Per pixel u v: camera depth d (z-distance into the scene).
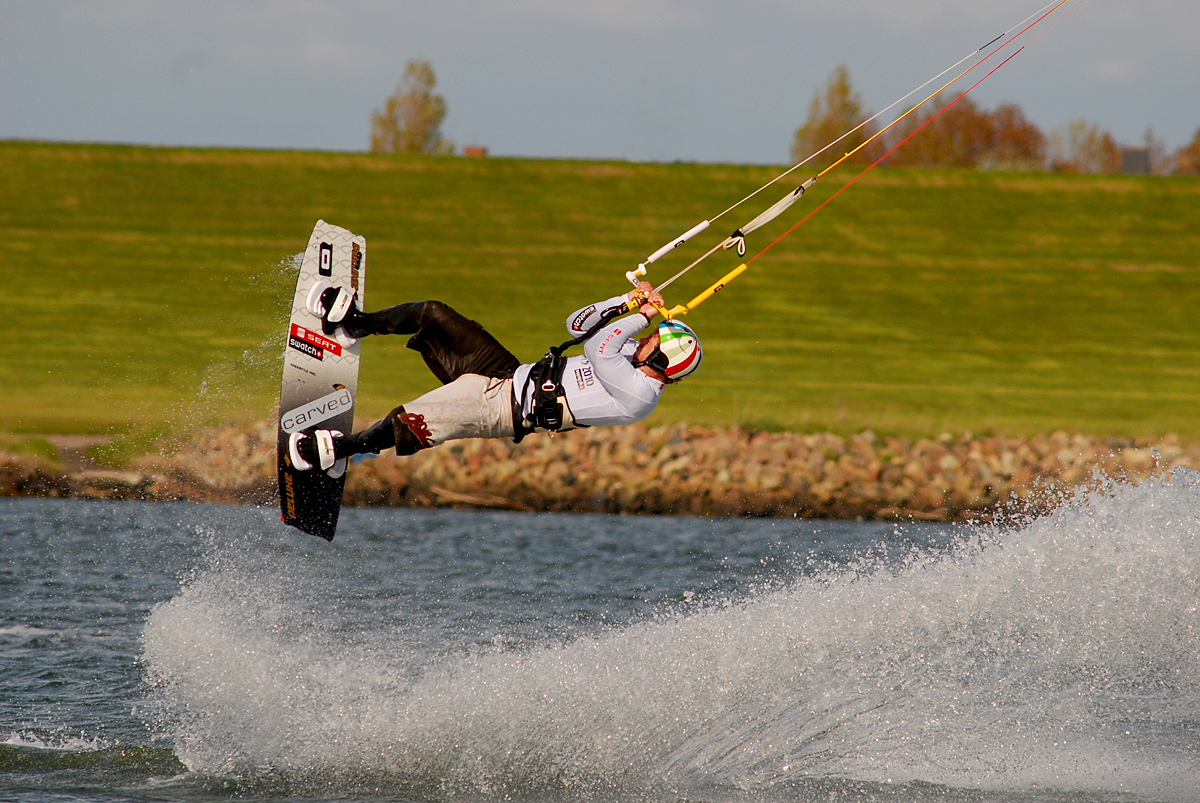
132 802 22.73
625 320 24.42
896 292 114.38
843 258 120.50
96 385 83.50
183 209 123.50
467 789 23.62
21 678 30.33
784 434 73.69
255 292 108.81
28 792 23.02
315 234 26.34
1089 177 137.12
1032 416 84.06
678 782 23.88
